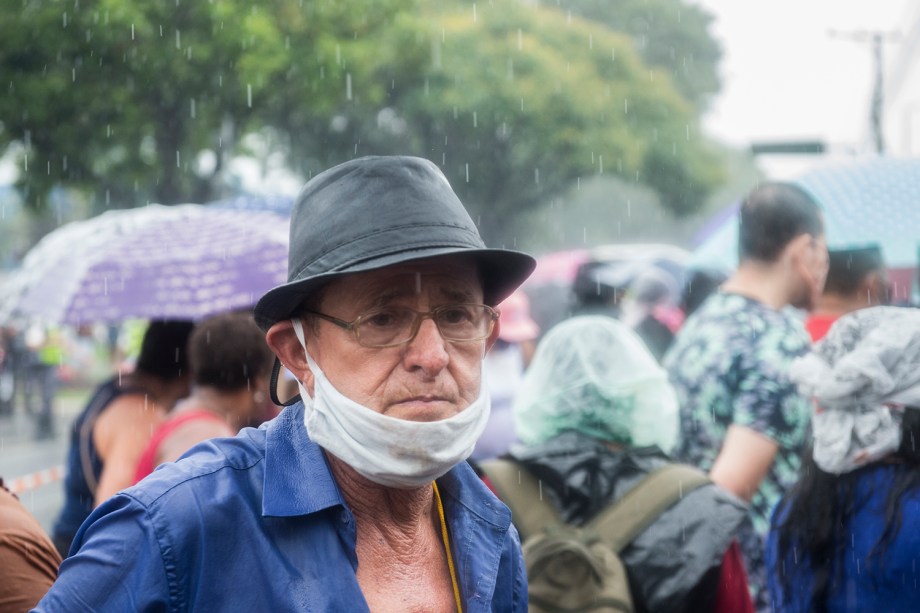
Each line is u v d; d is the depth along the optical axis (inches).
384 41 1104.2
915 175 240.1
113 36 807.1
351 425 75.6
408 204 76.4
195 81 860.6
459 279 78.4
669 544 120.1
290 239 80.2
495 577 83.6
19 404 999.6
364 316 76.1
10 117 851.4
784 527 123.6
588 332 131.5
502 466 128.7
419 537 81.9
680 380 159.5
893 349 116.0
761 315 156.4
